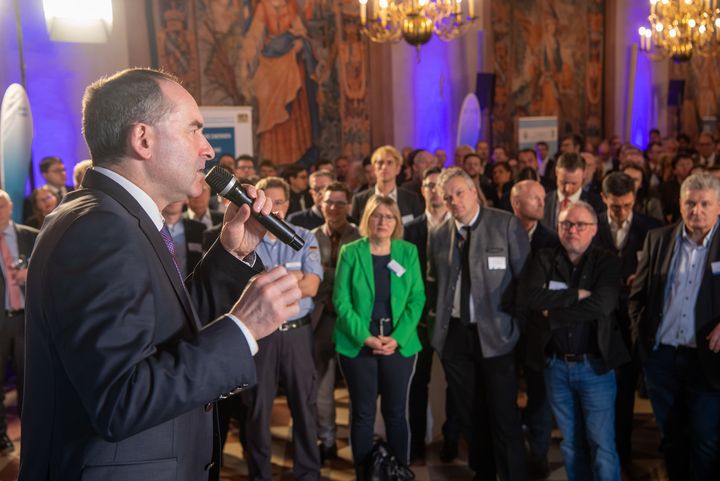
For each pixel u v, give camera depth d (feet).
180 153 4.23
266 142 33.71
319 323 13.91
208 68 31.94
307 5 34.06
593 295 9.96
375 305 11.71
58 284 3.61
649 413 15.37
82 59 26.32
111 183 4.14
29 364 4.03
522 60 45.75
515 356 11.81
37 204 19.22
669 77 53.78
